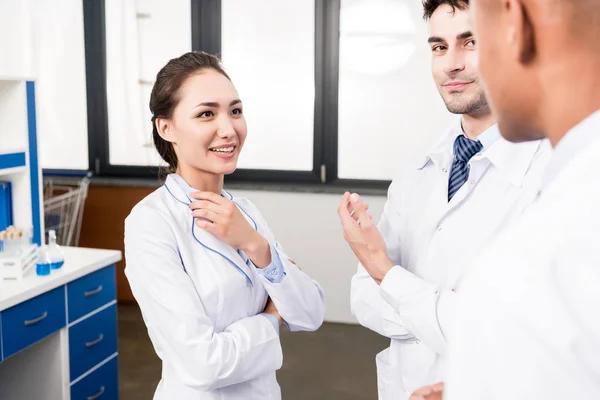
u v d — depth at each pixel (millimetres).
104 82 4559
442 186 1253
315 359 3551
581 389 308
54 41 4625
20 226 2602
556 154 374
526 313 319
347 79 4109
